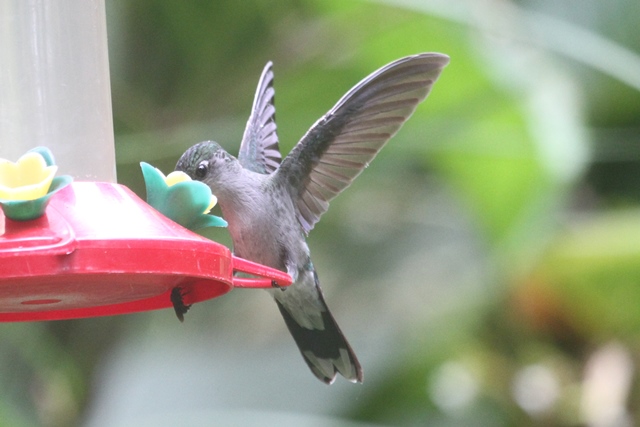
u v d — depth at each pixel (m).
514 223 10.45
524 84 10.30
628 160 11.77
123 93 10.66
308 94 11.08
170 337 12.41
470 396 11.91
